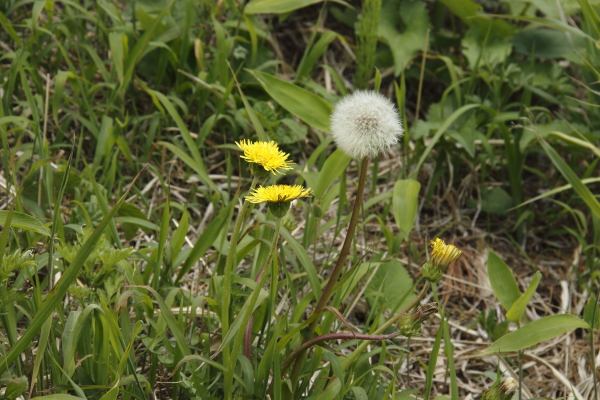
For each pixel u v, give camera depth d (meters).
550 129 4.55
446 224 4.73
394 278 3.67
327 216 4.52
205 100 4.49
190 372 2.63
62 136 4.18
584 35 3.71
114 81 4.61
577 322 2.74
